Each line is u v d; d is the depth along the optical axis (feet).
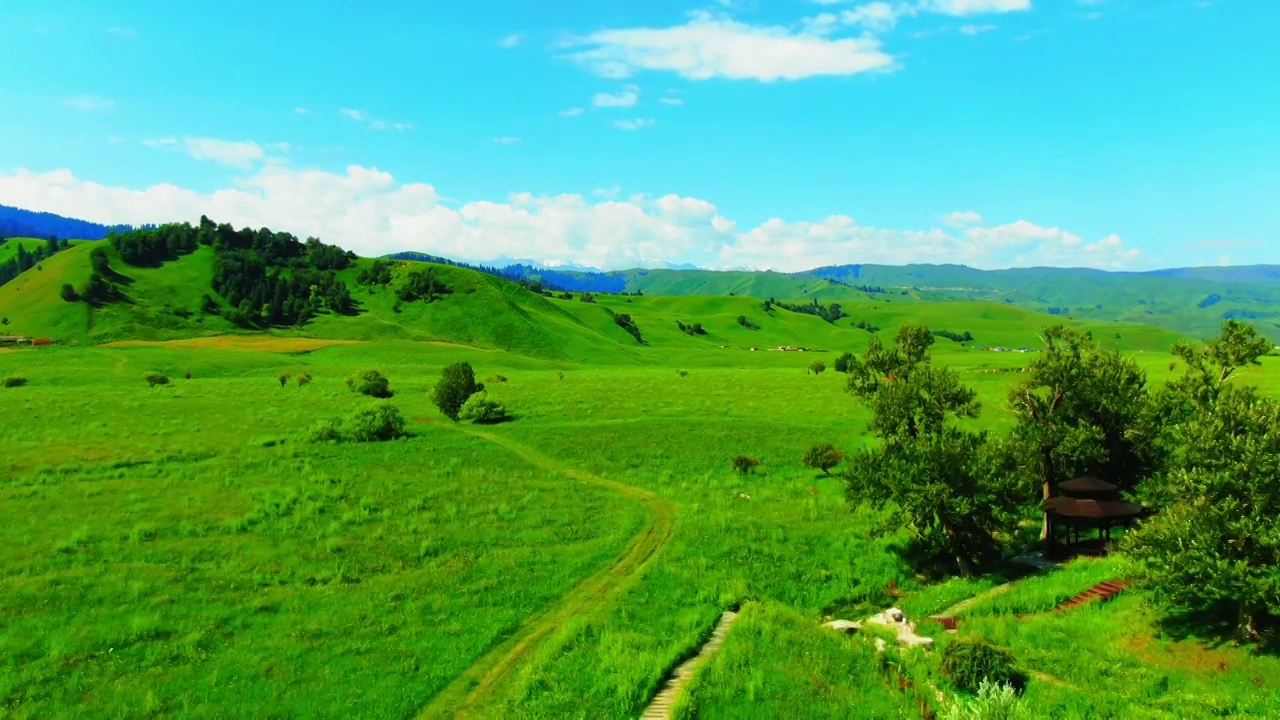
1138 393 161.58
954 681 87.61
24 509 137.18
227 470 171.12
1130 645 97.04
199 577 109.70
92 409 247.70
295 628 95.45
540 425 241.55
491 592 110.52
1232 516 93.76
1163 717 77.92
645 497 167.94
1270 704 79.46
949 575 134.21
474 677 86.43
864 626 109.19
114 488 153.07
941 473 131.95
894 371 169.78
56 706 75.61
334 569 115.65
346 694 80.69
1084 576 122.11
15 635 88.79
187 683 81.30
